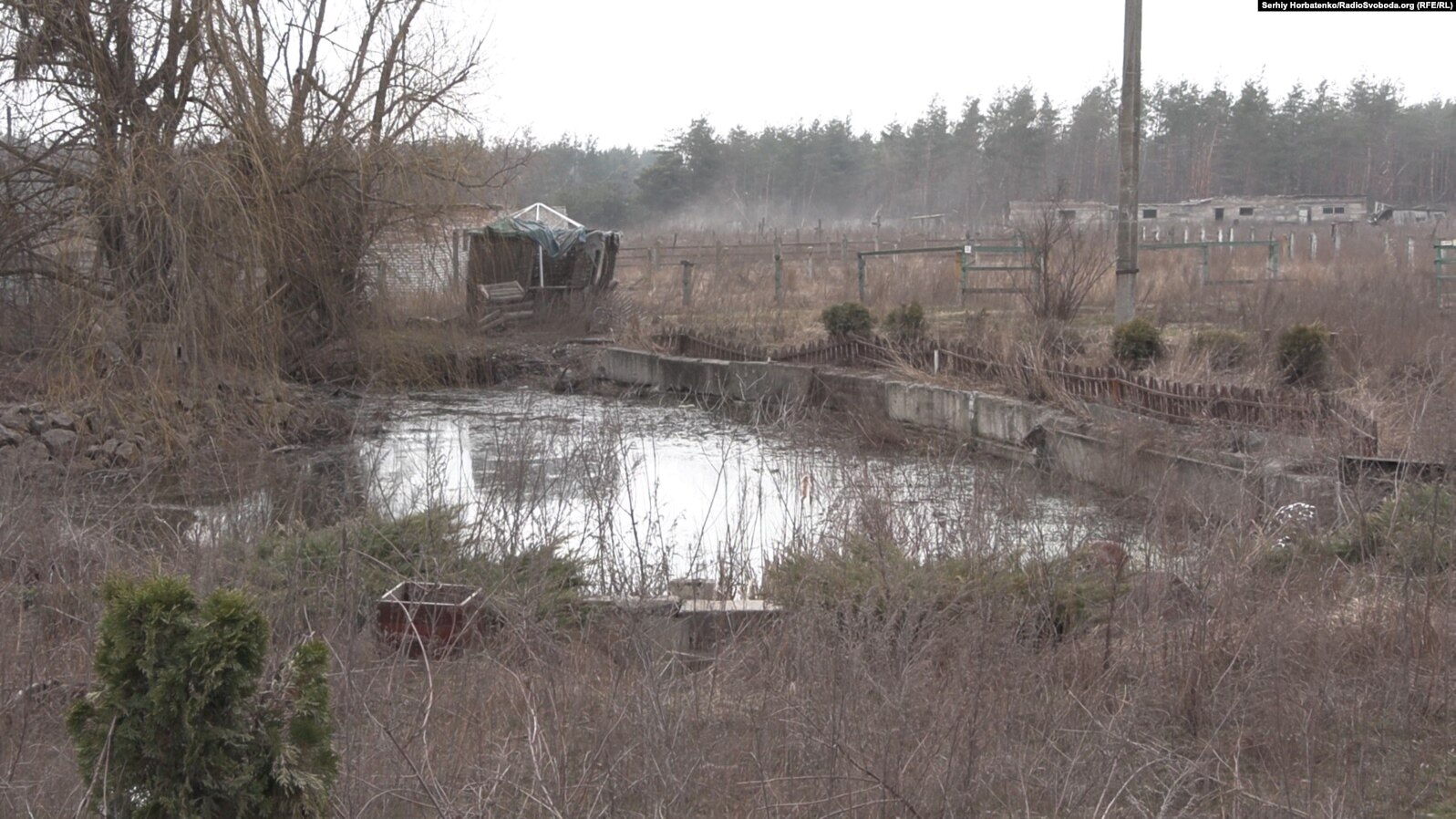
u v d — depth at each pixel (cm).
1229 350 1478
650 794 421
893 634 540
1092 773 446
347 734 441
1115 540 694
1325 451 914
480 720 488
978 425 1362
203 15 1716
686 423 1688
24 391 1498
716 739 465
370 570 680
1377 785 456
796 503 927
